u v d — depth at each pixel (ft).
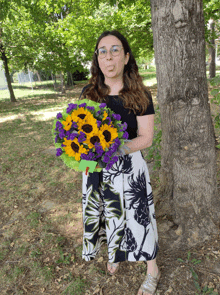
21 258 7.50
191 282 5.84
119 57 4.59
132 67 4.96
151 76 67.82
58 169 14.19
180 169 7.05
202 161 6.77
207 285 5.72
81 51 41.34
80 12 31.65
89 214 5.37
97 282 6.31
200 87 6.36
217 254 6.43
